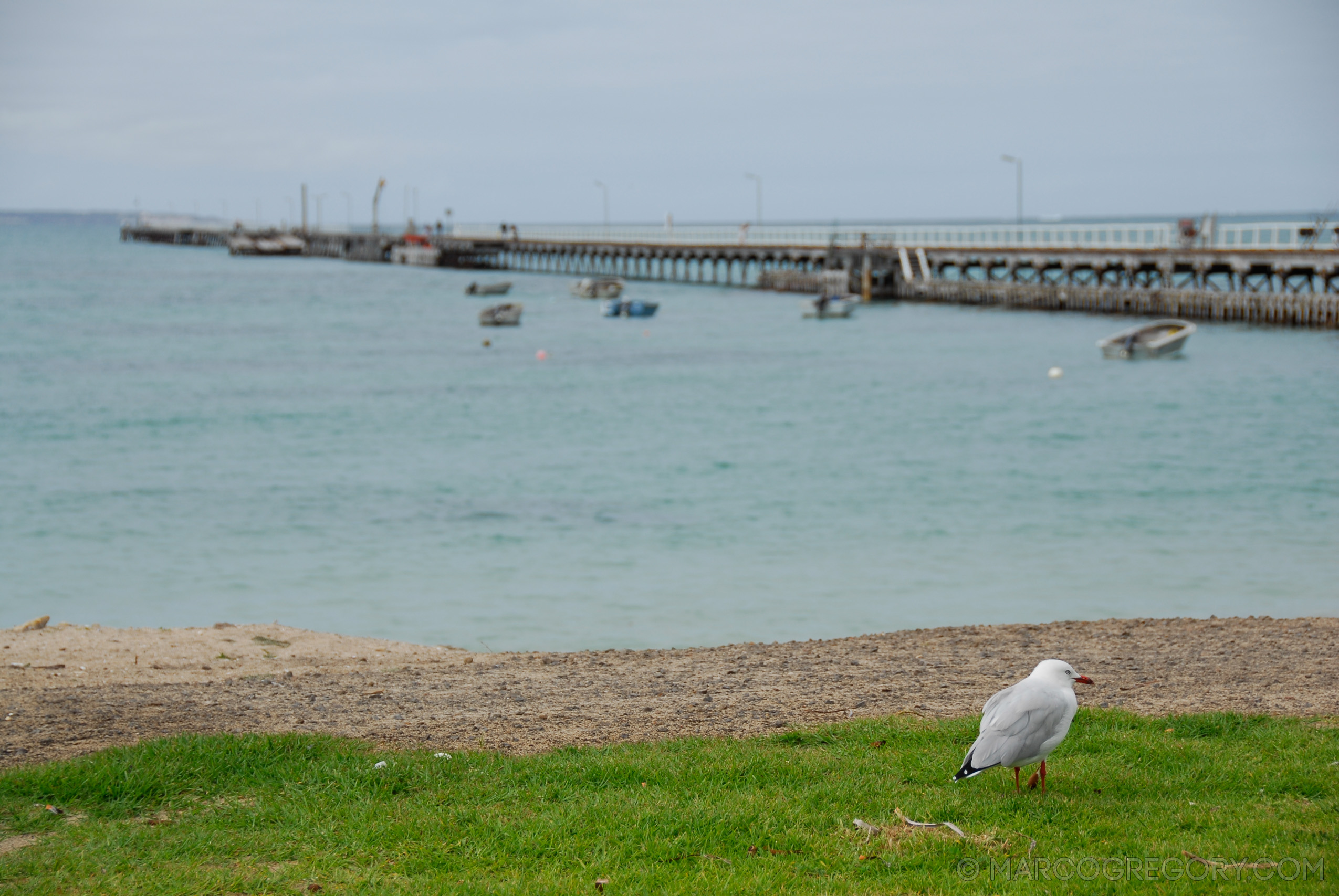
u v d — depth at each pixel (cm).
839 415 3850
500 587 1858
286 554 2075
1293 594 1764
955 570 1952
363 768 839
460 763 864
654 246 11019
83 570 1959
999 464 2962
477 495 2608
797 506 2480
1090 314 7056
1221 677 1181
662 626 1645
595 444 3319
